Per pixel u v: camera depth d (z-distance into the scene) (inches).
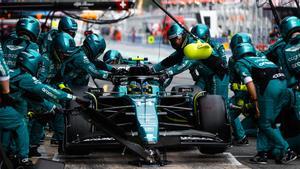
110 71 1152.8
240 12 2886.3
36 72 903.7
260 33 2719.0
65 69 1119.0
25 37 1032.2
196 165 983.6
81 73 1130.7
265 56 1101.1
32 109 964.0
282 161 1011.9
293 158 1010.7
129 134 966.4
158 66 1162.6
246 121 1272.1
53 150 1131.9
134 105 990.4
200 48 999.0
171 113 1082.7
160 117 1106.7
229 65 1109.1
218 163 1001.5
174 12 2871.6
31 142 1056.8
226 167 970.7
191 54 1000.9
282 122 1061.8
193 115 1053.8
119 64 1270.9
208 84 1192.8
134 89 1043.3
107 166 976.3
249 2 2822.3
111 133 925.8
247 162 1023.0
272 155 1039.0
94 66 1085.1
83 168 962.7
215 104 1027.9
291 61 1039.0
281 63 1064.8
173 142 961.5
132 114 981.2
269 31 2706.7
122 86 1069.1
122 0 1809.8
